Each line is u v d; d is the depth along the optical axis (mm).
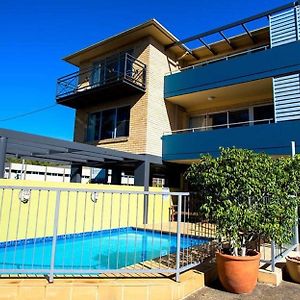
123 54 13805
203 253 5984
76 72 14312
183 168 14750
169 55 14109
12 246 7621
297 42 9922
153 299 4133
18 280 4082
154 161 12422
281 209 4777
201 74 12219
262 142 9961
